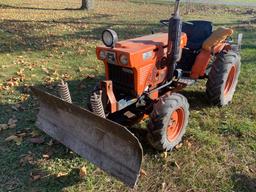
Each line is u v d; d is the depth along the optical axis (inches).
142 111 169.0
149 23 536.7
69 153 162.4
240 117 201.8
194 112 206.8
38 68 287.0
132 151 123.6
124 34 437.4
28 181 144.4
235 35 438.9
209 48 197.6
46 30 451.5
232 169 154.3
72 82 255.4
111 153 131.6
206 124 191.6
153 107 158.6
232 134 183.2
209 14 675.4
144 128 184.5
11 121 192.4
